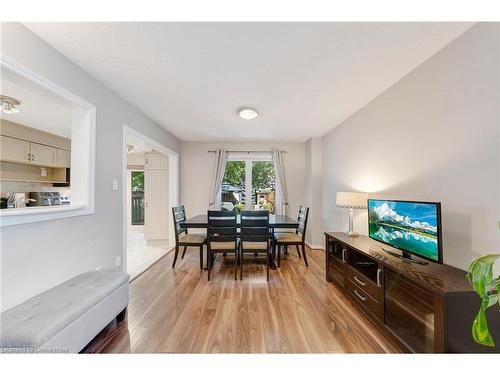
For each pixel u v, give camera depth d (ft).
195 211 16.70
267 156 16.85
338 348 5.43
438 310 4.29
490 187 4.78
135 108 9.99
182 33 5.24
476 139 5.05
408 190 7.20
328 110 10.28
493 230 4.73
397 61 6.46
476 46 5.00
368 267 7.72
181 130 13.66
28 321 4.19
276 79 7.43
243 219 9.78
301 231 12.51
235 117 11.23
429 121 6.35
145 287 8.91
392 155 7.97
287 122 12.01
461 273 5.09
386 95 8.25
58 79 5.89
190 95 8.67
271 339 5.76
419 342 5.18
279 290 8.63
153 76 7.24
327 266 9.55
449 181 5.74
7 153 11.93
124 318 6.60
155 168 17.44
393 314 5.85
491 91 4.74
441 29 5.16
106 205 7.95
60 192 16.08
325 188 14.47
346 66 6.68
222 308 7.29
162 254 13.66
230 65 6.61
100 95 7.62
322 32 5.21
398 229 6.43
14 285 4.82
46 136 14.10
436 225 5.19
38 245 5.36
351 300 7.68
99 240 7.59
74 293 5.31
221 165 16.42
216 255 13.47
